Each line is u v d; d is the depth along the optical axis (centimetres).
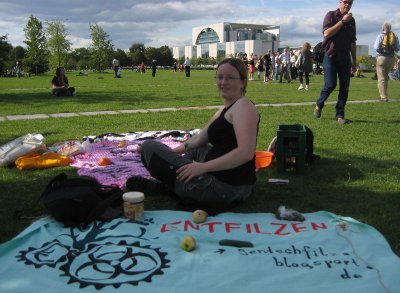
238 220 339
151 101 1369
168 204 389
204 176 361
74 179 361
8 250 285
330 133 753
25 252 283
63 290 239
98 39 6875
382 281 245
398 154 588
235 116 362
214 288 240
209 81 2938
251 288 239
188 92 1808
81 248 288
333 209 379
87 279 250
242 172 368
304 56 1898
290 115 1005
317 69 4128
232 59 378
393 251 293
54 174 494
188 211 367
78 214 326
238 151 354
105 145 646
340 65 854
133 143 654
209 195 362
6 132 785
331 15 826
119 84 2567
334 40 836
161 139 677
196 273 256
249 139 356
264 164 518
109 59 7012
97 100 1407
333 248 287
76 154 584
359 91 1892
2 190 437
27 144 550
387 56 1292
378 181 462
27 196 417
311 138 520
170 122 902
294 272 256
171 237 305
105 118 965
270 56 2838
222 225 329
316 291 235
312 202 397
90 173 489
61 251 284
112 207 353
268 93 1731
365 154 586
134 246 291
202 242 300
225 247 290
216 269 261
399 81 2894
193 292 237
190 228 323
